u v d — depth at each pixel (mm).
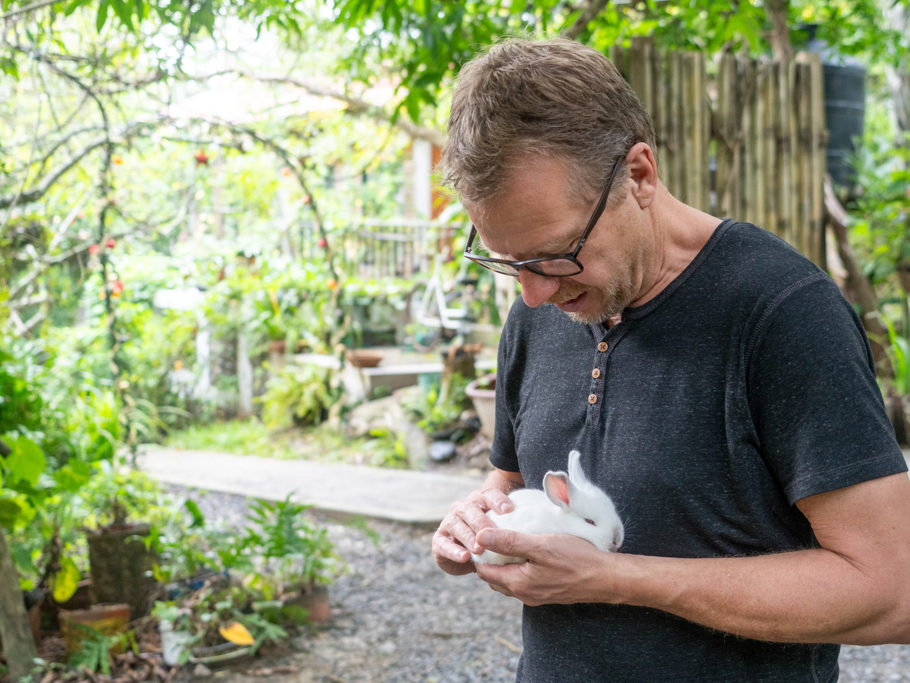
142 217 7973
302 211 9227
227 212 8430
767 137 5328
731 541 1248
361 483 6754
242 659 3762
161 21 3117
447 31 3713
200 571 4406
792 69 5363
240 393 9664
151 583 4215
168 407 8945
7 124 5363
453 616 4277
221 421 9469
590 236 1163
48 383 4930
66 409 4676
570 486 1334
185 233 9703
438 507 6004
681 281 1266
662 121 4754
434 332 10242
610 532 1312
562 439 1415
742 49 5812
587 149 1121
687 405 1242
